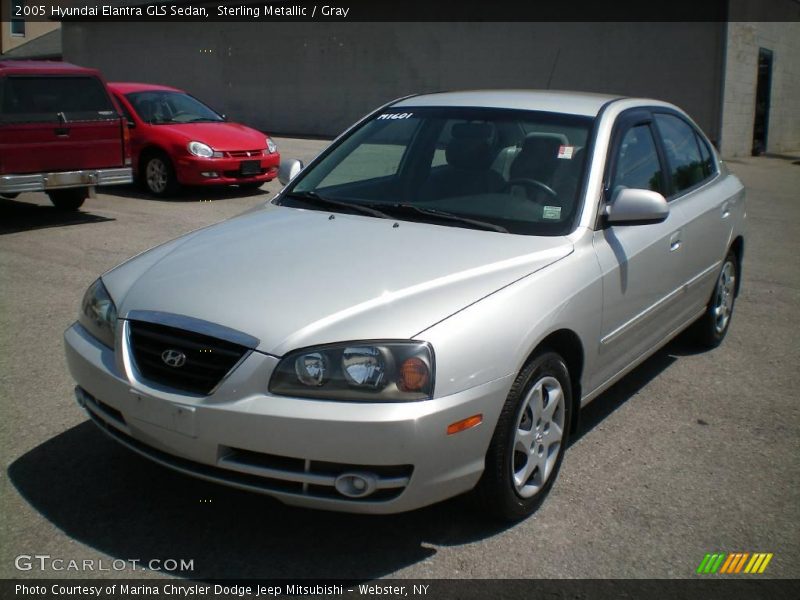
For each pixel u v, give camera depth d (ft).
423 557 10.75
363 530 11.31
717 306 19.21
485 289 11.03
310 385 9.79
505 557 10.80
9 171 29.12
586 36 67.82
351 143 16.05
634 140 15.20
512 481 11.12
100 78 31.71
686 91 64.69
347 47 79.41
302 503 9.99
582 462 13.56
